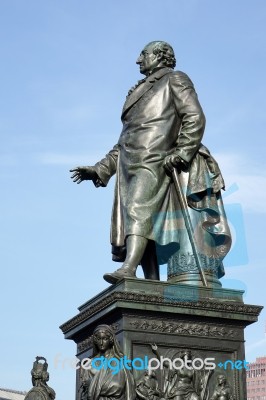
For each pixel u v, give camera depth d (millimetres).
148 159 15703
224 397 14320
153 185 15539
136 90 16594
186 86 16188
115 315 14344
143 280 14438
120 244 15734
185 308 14484
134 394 13703
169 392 14031
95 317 14789
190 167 15828
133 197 15430
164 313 14352
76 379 15273
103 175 16594
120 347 14039
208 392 14328
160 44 16891
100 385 13633
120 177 16078
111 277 14547
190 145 15734
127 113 16516
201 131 15859
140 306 14180
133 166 15758
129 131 16203
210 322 14711
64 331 16000
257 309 14945
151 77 16594
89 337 15188
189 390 14117
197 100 16156
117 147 16781
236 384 14570
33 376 14852
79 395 14547
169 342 14320
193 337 14516
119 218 15898
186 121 15914
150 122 16000
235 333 14844
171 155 15664
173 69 16984
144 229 15180
